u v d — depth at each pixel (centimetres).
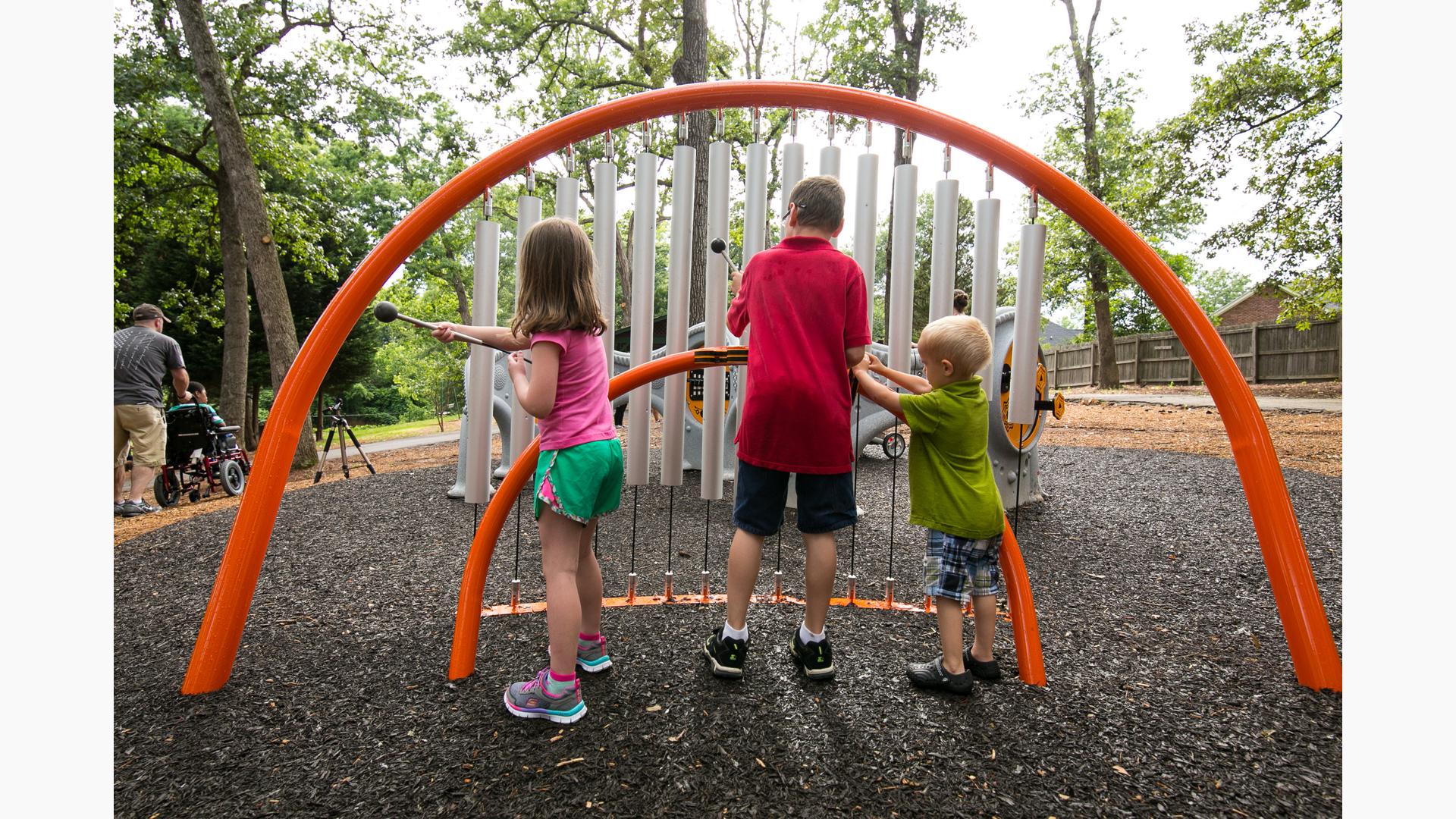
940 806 141
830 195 199
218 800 145
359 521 436
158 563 352
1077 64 1788
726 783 148
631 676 202
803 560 356
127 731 173
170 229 1247
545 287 175
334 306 213
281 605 275
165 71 1080
